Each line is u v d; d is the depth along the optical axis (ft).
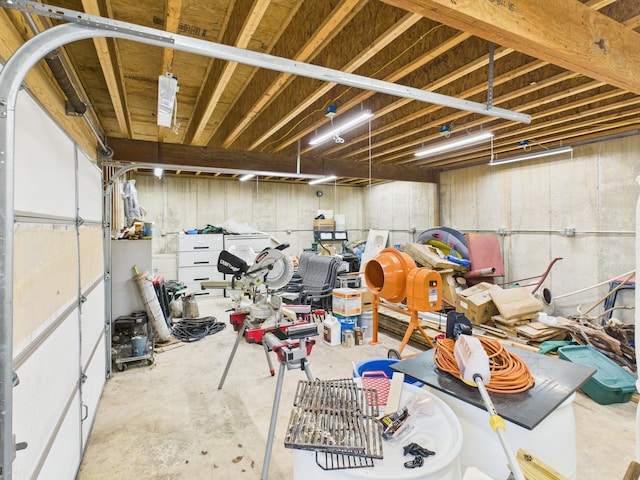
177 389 10.14
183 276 23.70
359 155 19.24
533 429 4.12
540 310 13.53
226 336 15.38
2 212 3.02
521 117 8.86
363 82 6.93
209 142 18.43
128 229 14.38
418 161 21.27
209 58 9.93
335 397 4.69
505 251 19.36
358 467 3.43
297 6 7.47
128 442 7.58
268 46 8.82
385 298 11.15
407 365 5.71
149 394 9.84
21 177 4.06
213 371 11.46
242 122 12.38
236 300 9.71
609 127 13.48
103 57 7.25
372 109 12.30
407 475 3.32
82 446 6.97
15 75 3.21
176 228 25.95
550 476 3.51
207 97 10.76
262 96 10.09
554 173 17.02
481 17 5.19
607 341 10.36
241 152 17.03
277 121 12.90
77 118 7.57
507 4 5.44
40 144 4.78
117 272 13.38
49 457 4.93
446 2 4.88
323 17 6.77
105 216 11.04
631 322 13.65
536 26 5.72
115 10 7.93
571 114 12.17
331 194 31.65
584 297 15.79
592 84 9.40
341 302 14.29
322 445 3.62
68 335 6.02
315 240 29.53
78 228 6.91
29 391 4.19
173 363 12.17
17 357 3.84
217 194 27.32
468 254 17.71
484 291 14.64
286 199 29.86
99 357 9.48
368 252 25.03
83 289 7.38
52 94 5.74
